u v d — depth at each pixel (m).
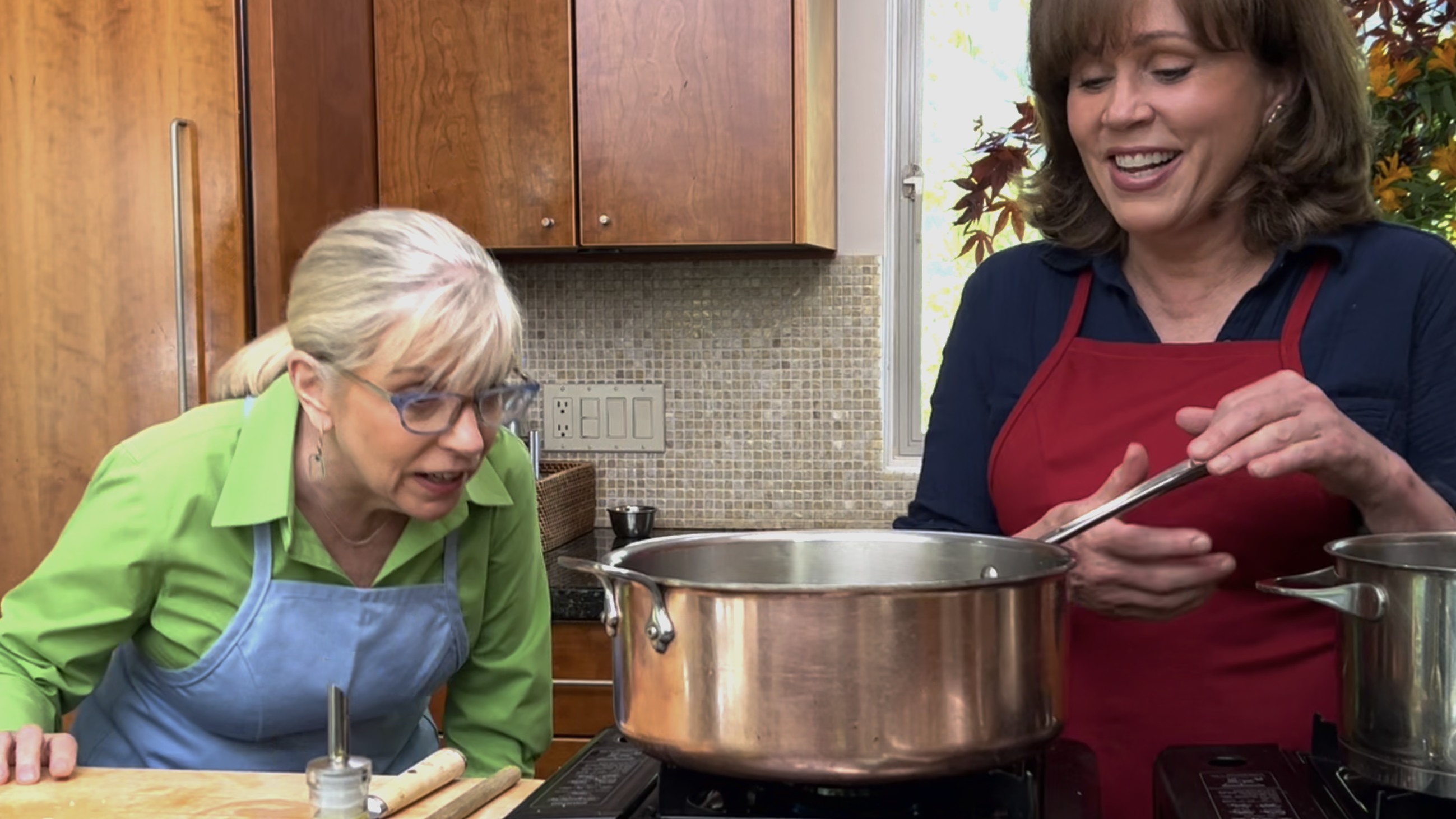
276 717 1.30
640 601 0.79
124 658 1.38
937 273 2.63
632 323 2.66
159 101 2.11
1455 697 0.74
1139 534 0.99
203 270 2.11
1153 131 1.10
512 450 1.43
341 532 1.29
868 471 2.60
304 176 2.16
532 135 2.31
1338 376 1.14
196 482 1.24
